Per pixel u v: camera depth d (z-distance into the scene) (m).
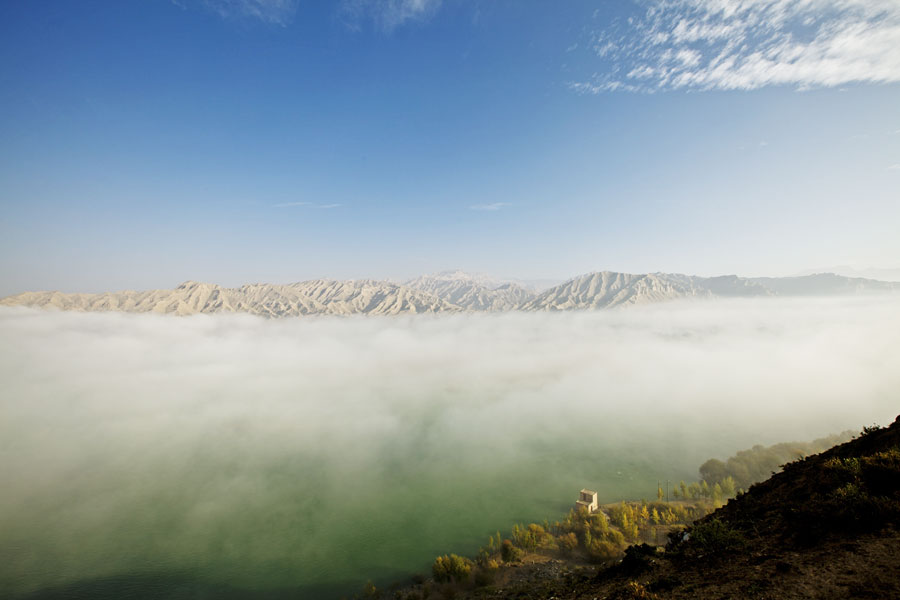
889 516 17.38
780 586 15.34
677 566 21.75
